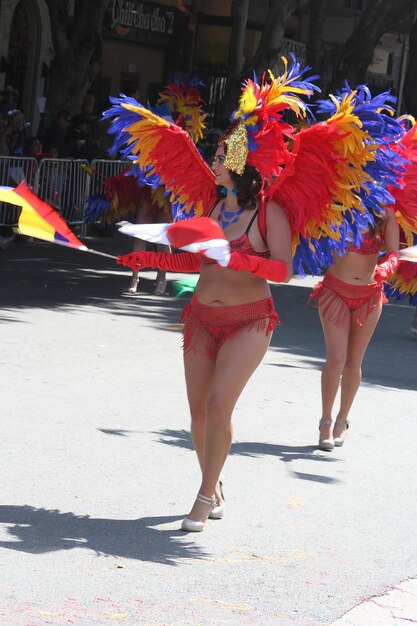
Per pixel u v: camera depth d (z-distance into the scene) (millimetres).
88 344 11867
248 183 6156
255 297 6219
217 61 36312
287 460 8047
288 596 5398
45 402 9078
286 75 6363
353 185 6348
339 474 7789
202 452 6613
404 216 8273
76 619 4867
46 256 19297
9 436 7930
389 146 6711
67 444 7855
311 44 27391
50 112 23656
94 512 6449
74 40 23531
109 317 13789
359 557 6082
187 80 14977
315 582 5629
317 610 5242
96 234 22531
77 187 21125
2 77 28969
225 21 36125
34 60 30250
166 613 5035
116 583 5355
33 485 6852
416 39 28328
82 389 9680
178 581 5473
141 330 13031
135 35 33531
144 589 5316
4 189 5551
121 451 7797
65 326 12859
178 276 18250
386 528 6648
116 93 33656
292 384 10734
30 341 11734
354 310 8492
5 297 14672
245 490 7199
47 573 5402
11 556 5594
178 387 10078
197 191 6730
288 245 6199
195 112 14875
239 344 6195
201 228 5738
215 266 6223
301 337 13625
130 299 15492
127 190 15594
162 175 6820
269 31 25078
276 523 6566
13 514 6281
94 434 8195
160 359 11336
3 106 21031
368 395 10539
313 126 6156
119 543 5953
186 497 6875
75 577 5383
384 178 6445
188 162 6664
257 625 4992
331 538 6375
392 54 42312
